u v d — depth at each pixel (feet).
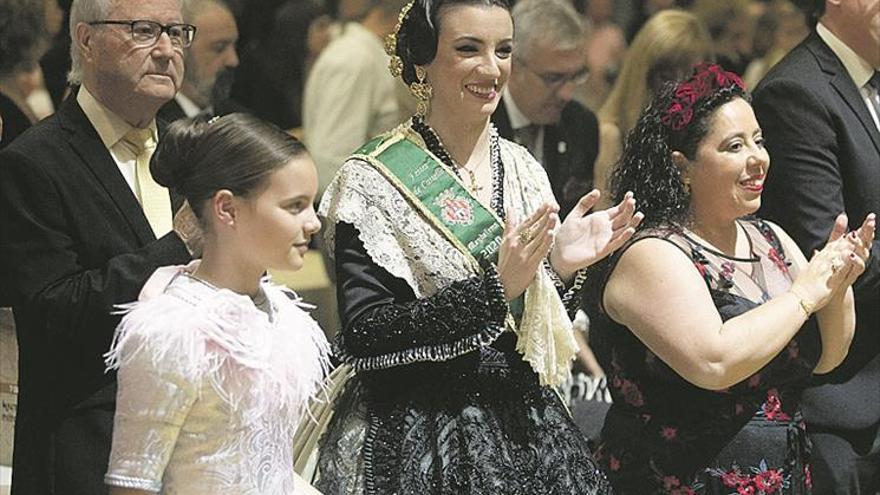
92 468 25.34
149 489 21.13
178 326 21.29
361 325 25.17
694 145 27.81
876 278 31.42
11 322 28.17
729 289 27.66
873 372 32.12
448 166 26.32
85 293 24.79
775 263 28.63
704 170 27.81
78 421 25.48
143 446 21.15
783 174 32.14
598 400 35.40
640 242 27.58
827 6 33.06
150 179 26.53
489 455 24.99
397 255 25.53
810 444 29.25
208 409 21.59
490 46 26.00
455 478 24.88
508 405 25.62
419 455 25.11
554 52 37.40
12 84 35.42
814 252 30.07
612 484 28.07
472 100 26.05
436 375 25.49
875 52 32.94
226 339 21.61
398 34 26.45
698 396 27.55
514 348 25.86
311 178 22.18
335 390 25.99
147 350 21.20
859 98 32.68
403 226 25.66
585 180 38.68
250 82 51.31
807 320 28.17
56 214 25.43
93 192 25.64
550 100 37.78
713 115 27.73
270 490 22.12
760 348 26.73
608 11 57.36
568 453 25.80
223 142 21.95
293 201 22.04
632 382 28.04
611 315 27.91
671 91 28.17
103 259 25.55
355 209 25.61
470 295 24.71
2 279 25.66
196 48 38.88
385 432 25.38
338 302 25.89
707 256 27.89
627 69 41.14
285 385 22.21
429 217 25.72
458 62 25.93
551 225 24.50
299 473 25.86
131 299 24.58
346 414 25.90
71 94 26.63
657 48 40.47
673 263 27.27
